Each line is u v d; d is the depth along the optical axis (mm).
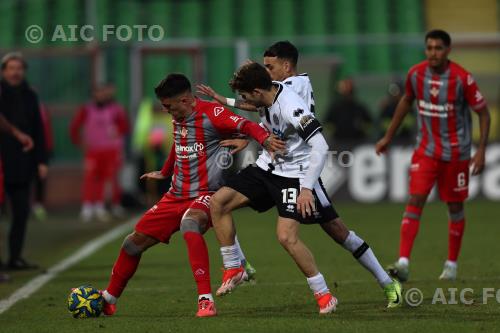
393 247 31188
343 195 46781
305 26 65375
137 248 19031
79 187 51750
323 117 52125
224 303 20578
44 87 51312
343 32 65125
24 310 20547
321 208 18625
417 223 23484
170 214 18938
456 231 23750
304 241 32906
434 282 23234
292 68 19641
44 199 51250
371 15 66000
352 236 19188
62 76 51344
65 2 63719
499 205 44562
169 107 18703
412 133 46438
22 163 27781
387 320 17844
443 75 23672
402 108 24422
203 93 20875
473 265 26375
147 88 53562
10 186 28000
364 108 46625
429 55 23469
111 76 52750
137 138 48875
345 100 46562
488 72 52594
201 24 64750
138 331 17109
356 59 56906
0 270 27875
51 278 25984
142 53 50531
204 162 18875
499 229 35656
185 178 18984
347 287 22609
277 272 25531
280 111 18172
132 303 20953
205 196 18875
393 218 40406
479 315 18406
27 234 38812
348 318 18109
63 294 22906
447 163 23891
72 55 51312
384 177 46656
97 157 45156
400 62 55375
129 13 63719
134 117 50031
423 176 23797
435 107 23844
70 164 51688
